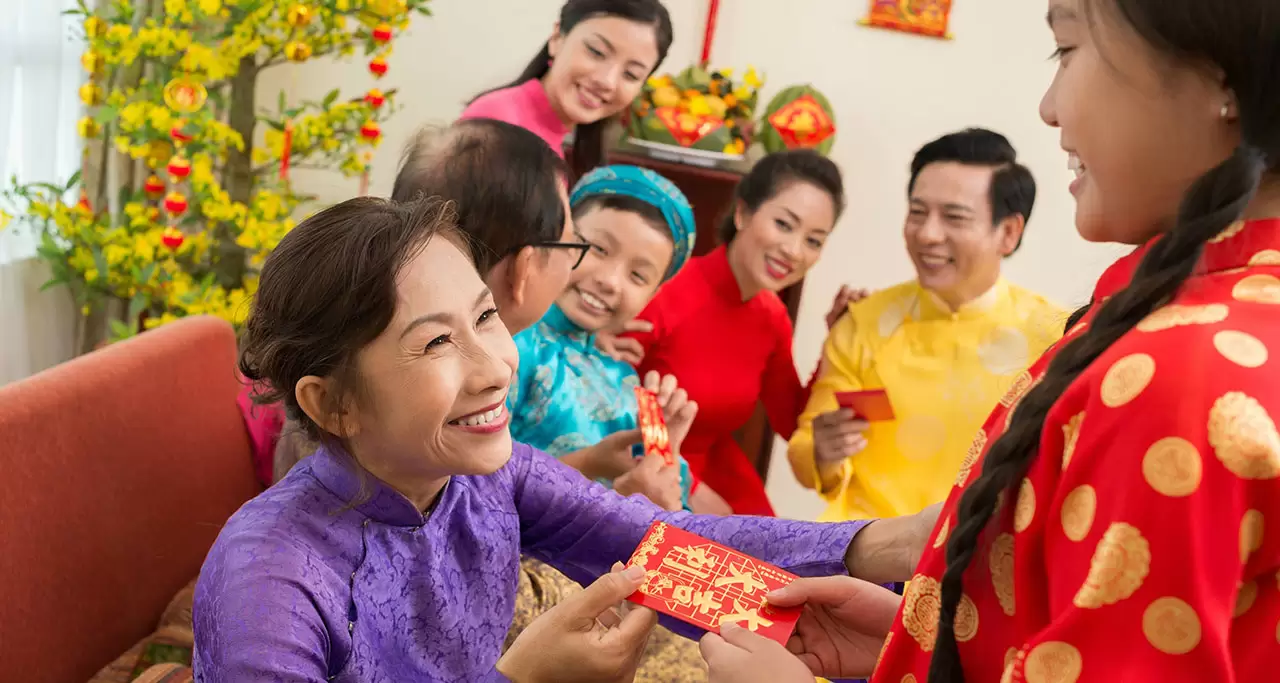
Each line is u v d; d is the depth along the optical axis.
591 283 1.61
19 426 1.09
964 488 0.68
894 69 2.92
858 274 3.11
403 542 0.91
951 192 1.80
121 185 2.35
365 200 0.88
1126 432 0.51
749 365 2.11
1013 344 1.86
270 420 1.56
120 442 1.25
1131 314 0.55
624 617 0.99
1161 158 0.57
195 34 2.23
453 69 2.91
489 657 1.00
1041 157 2.97
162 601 1.36
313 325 0.82
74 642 1.17
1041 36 2.86
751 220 1.99
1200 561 0.49
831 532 1.02
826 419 1.85
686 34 2.89
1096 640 0.51
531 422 1.55
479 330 0.87
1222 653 0.49
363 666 0.86
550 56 2.41
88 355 1.29
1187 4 0.52
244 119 2.42
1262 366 0.50
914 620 0.69
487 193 1.15
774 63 2.93
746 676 0.75
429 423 0.83
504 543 1.02
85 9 2.06
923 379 1.89
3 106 2.08
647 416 1.46
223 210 2.17
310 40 2.31
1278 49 0.51
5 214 2.03
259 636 0.78
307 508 0.86
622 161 2.57
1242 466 0.49
